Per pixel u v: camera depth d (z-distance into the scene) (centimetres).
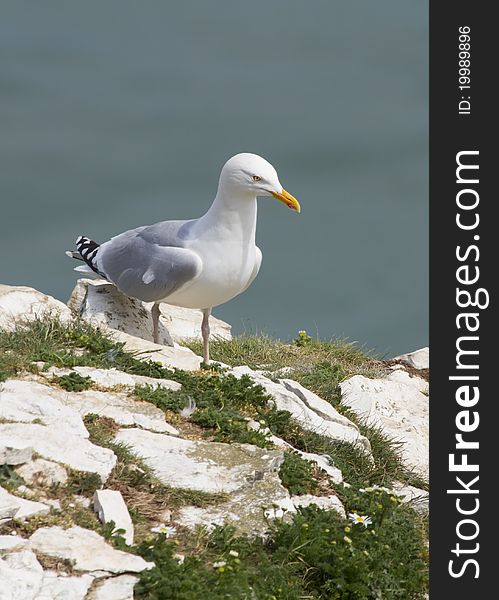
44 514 968
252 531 1041
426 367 1770
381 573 1044
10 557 895
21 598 855
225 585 928
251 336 1795
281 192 1452
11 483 991
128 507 1030
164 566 929
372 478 1310
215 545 1007
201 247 1496
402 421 1500
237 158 1459
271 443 1205
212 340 1761
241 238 1491
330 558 1030
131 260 1544
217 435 1198
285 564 1012
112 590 885
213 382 1325
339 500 1155
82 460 1048
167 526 1022
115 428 1151
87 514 991
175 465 1105
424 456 1420
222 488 1088
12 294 1462
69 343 1357
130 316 1598
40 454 1036
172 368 1371
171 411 1228
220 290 1510
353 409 1477
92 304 1582
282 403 1348
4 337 1325
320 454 1281
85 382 1227
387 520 1131
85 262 1633
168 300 1539
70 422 1108
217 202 1490
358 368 1705
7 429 1056
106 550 930
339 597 1004
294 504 1112
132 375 1290
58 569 898
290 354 1730
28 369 1241
